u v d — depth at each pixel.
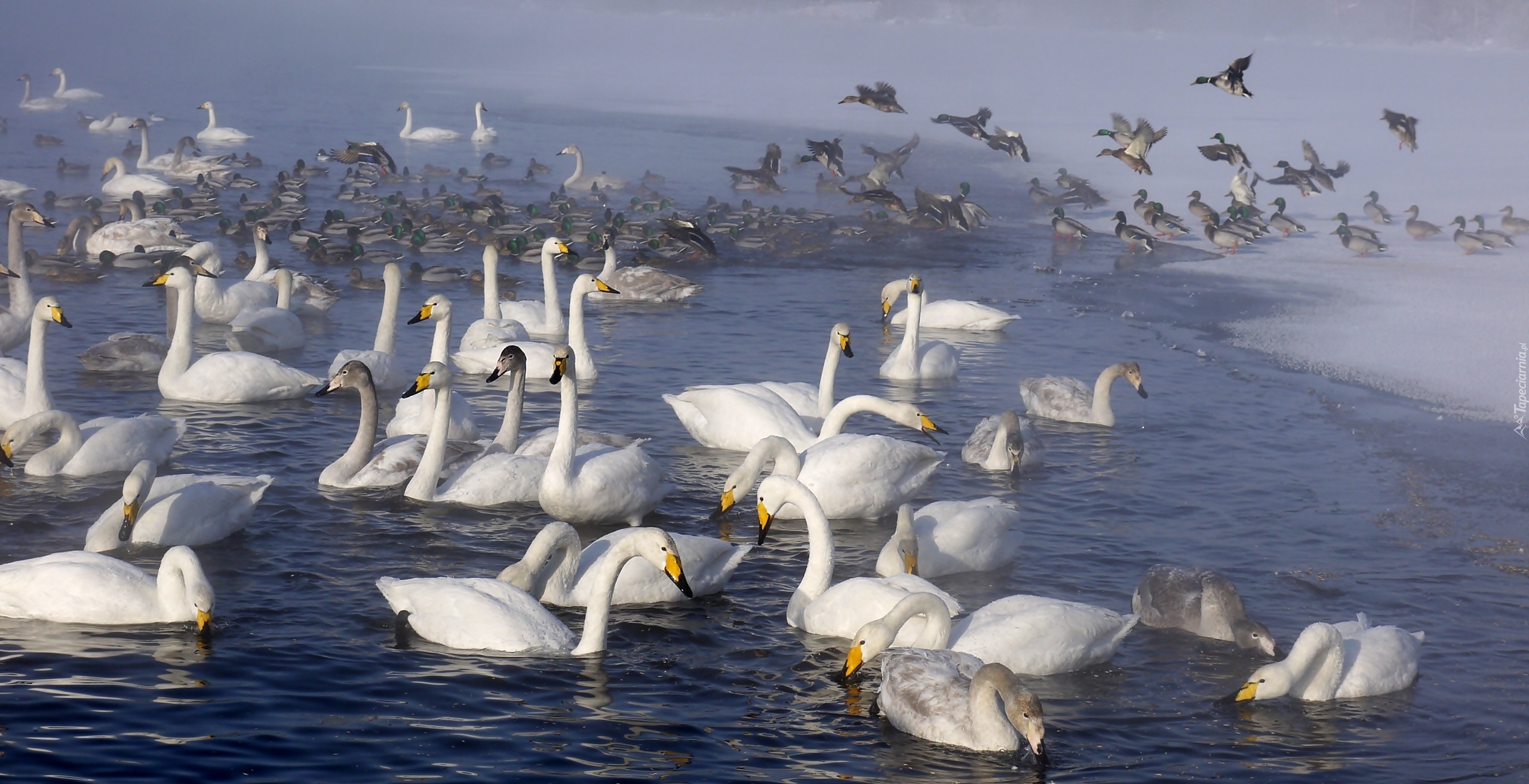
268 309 29.59
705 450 23.19
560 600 15.99
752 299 38.62
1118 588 17.45
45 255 36.81
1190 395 28.36
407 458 20.33
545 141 79.94
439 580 15.22
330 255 42.91
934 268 44.91
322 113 91.31
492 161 69.06
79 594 14.80
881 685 13.84
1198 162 73.81
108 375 26.52
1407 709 14.27
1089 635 14.88
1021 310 37.72
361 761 12.27
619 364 29.70
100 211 50.06
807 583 16.08
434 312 25.50
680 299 38.25
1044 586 17.45
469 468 19.67
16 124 79.56
